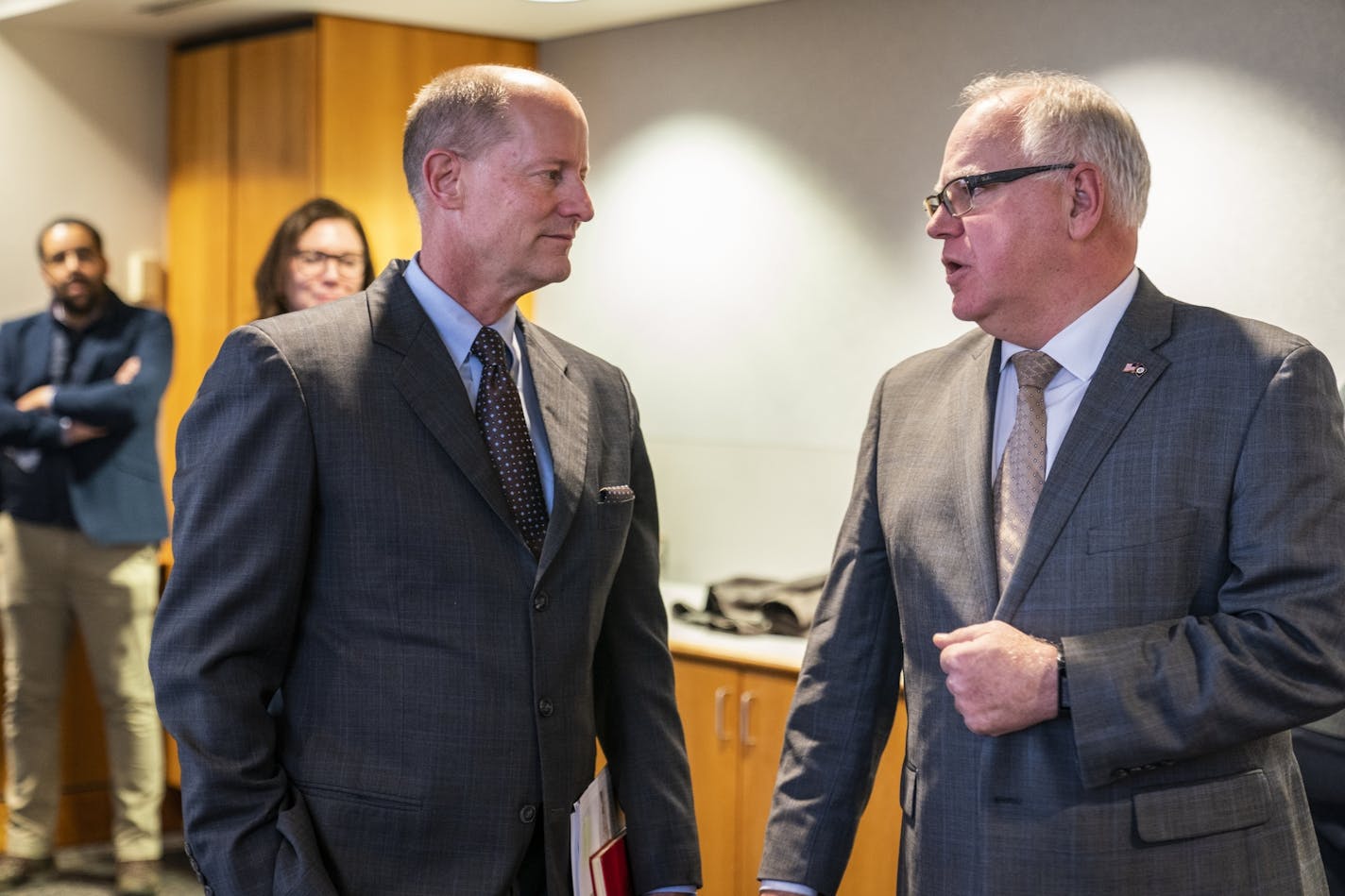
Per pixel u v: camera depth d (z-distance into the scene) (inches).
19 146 185.0
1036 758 66.9
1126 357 69.6
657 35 174.6
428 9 169.0
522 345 76.7
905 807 74.2
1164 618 66.3
